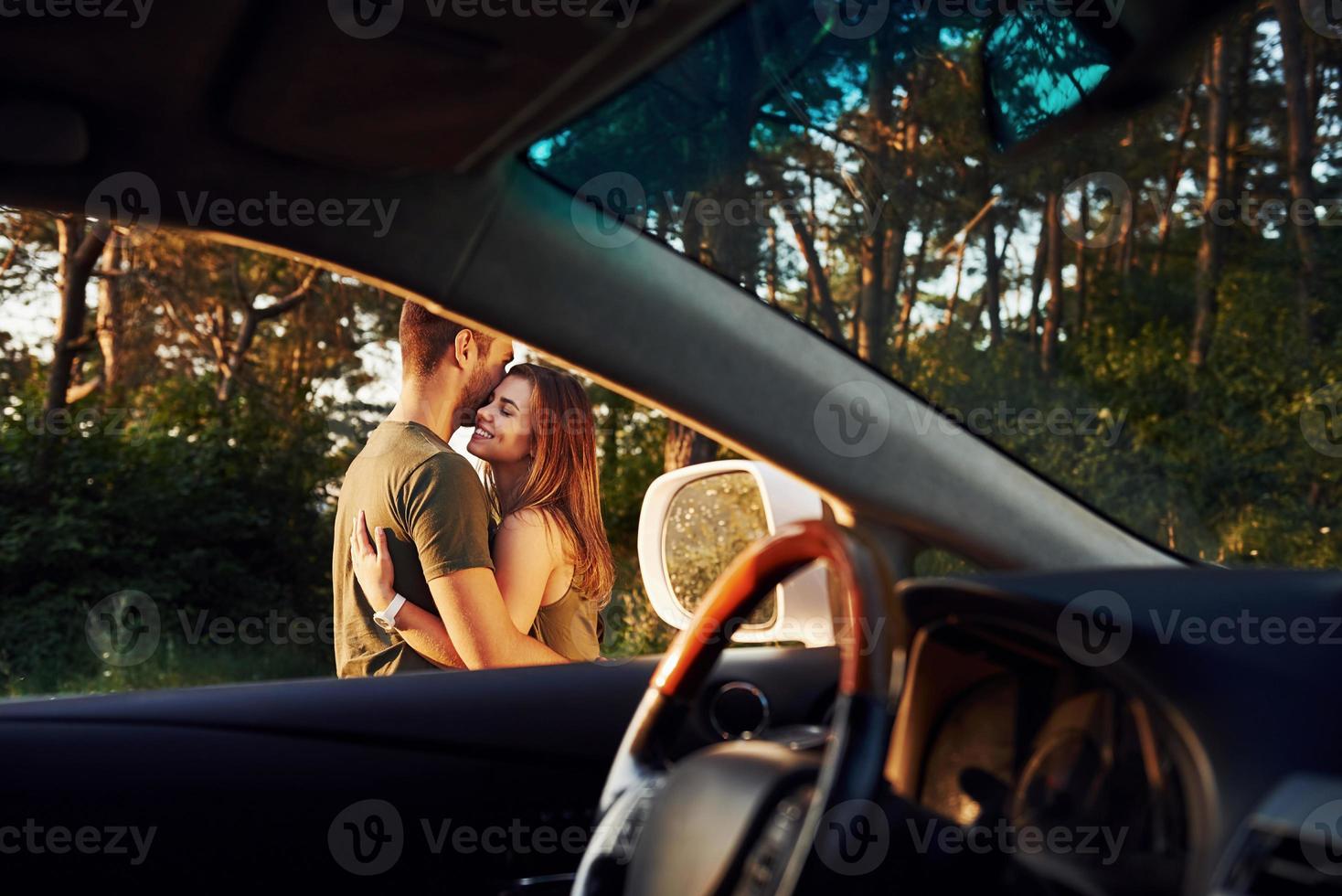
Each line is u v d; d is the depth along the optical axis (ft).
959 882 3.48
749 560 4.15
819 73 19.15
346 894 6.40
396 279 5.66
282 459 45.75
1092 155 25.39
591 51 4.57
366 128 5.07
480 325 5.79
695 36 4.58
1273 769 3.16
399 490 7.97
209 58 4.71
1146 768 3.43
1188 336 27.84
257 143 5.23
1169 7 4.53
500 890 6.57
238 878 6.21
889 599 3.51
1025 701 3.81
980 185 25.36
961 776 3.92
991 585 3.92
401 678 6.82
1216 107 30.55
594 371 5.81
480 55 4.62
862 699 3.41
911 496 5.96
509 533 8.32
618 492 36.91
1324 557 20.15
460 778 6.60
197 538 43.47
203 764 6.26
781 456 5.95
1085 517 6.15
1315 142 30.63
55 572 40.70
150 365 48.80
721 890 3.51
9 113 4.93
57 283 46.88
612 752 6.82
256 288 48.34
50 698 6.45
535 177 5.56
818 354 5.95
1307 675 3.40
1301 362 26.66
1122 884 3.40
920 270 26.20
